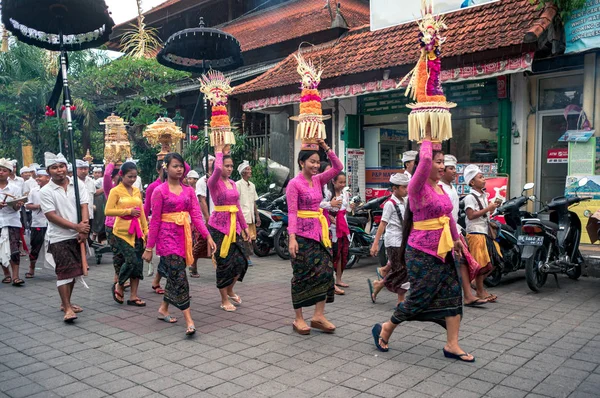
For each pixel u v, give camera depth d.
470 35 8.65
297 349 4.58
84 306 6.34
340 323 5.37
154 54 18.53
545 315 5.54
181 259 5.19
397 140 10.84
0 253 7.57
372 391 3.65
